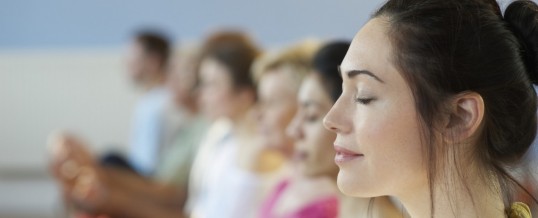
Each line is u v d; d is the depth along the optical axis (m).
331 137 1.84
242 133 2.85
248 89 2.89
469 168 1.23
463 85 1.19
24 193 5.86
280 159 2.67
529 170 1.31
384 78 1.20
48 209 5.77
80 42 6.07
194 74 3.84
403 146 1.19
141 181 3.74
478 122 1.20
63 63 5.93
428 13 1.20
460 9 1.21
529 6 1.28
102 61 5.89
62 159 3.62
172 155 3.90
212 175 2.97
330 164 1.86
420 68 1.18
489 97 1.22
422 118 1.18
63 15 6.10
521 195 1.32
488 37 1.21
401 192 1.23
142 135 4.44
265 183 2.65
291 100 2.31
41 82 5.96
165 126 4.31
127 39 6.01
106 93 5.87
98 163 3.79
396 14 1.22
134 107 5.84
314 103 1.83
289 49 2.38
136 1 5.99
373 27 1.23
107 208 3.58
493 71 1.21
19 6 6.26
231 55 2.88
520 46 1.26
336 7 5.35
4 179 5.94
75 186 3.61
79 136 5.89
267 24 5.59
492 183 1.25
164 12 5.94
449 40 1.19
